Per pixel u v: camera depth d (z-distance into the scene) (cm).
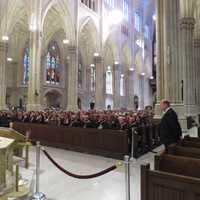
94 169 715
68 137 1038
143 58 4422
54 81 3344
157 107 1230
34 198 471
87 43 3450
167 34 1209
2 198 416
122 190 545
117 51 3603
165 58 1213
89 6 2941
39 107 2070
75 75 2547
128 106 3916
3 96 2342
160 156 379
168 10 1219
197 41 2133
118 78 3706
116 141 867
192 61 1700
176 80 1193
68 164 773
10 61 3192
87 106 3712
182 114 1167
